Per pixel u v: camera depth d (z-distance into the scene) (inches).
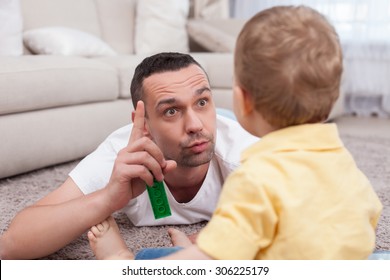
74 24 107.8
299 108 28.2
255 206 26.1
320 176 27.8
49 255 44.3
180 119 40.3
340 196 28.1
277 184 26.5
